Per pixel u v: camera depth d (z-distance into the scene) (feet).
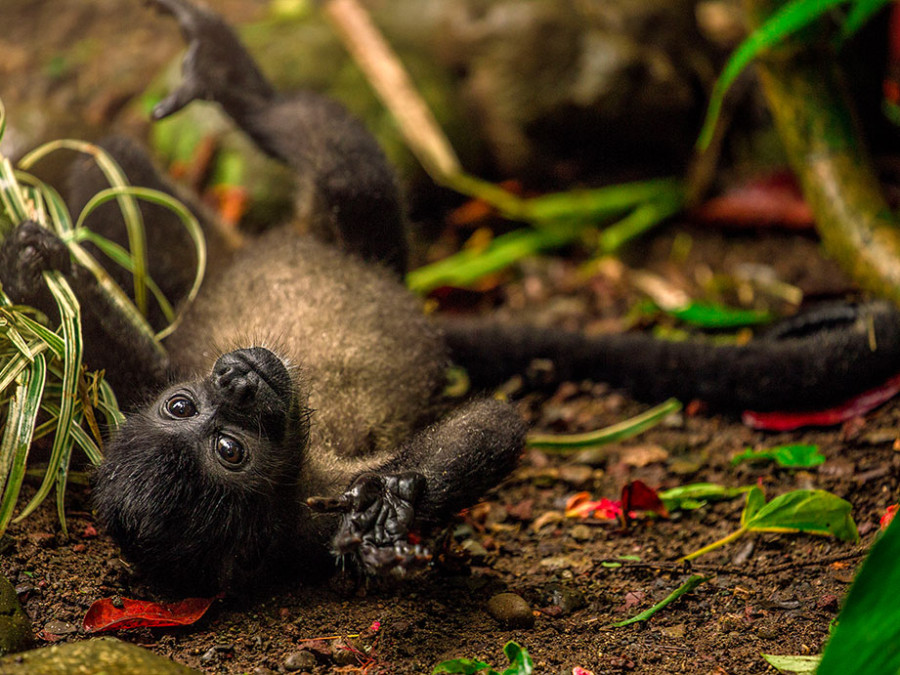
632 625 18.74
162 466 19.02
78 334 20.39
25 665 15.05
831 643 13.82
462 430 20.39
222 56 26.91
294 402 19.99
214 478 19.36
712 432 26.16
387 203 26.04
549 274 34.81
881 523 21.04
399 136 35.99
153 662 15.72
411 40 37.83
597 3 37.09
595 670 17.37
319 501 17.65
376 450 22.34
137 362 22.48
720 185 36.70
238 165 34.76
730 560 20.75
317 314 23.20
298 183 28.25
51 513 20.94
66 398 19.69
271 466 19.75
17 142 31.89
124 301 23.24
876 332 25.02
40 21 41.86
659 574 20.42
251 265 25.12
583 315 32.48
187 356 23.18
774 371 25.82
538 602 19.61
